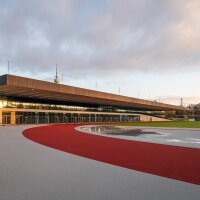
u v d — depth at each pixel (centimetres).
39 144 1448
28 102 5119
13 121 4669
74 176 691
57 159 957
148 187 586
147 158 975
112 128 3350
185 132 2552
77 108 6488
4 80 3350
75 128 3188
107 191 556
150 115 10019
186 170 762
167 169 777
